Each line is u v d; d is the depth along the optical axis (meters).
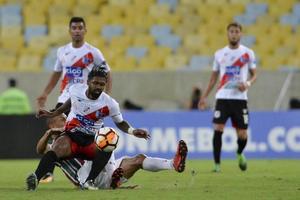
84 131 25.12
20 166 44.00
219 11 79.88
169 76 70.00
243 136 38.12
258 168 40.75
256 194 23.95
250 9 80.25
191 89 69.94
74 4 78.94
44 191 24.83
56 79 32.44
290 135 55.06
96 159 24.81
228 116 38.38
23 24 76.69
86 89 25.17
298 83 69.88
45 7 78.06
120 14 78.56
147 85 70.00
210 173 35.94
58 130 25.45
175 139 53.91
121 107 69.88
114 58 74.19
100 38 75.62
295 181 30.23
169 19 78.62
